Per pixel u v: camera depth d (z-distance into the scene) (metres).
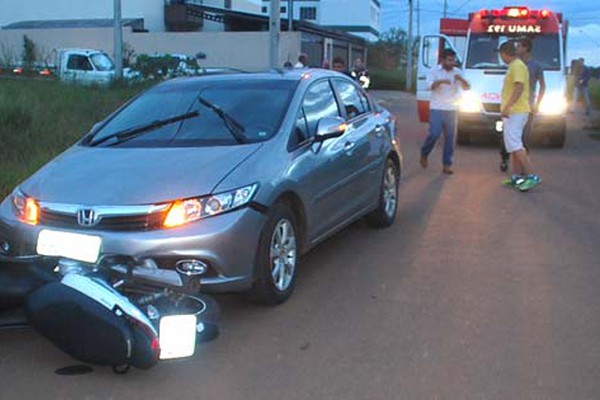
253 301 5.04
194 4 44.72
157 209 4.51
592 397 3.78
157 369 4.12
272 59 20.34
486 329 4.70
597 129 18.27
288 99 5.80
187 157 5.03
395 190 7.63
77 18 43.72
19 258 4.48
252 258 4.75
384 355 4.30
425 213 8.16
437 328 4.72
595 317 4.92
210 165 4.88
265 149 5.18
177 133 5.55
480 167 11.63
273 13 20.16
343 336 4.59
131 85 19.55
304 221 5.42
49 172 5.10
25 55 23.98
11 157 9.13
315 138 5.67
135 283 4.24
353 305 5.15
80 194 4.69
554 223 7.66
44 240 4.63
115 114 6.12
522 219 7.85
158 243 4.43
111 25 41.31
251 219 4.70
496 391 3.85
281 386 3.91
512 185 9.74
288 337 4.58
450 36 15.52
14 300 4.28
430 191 9.50
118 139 5.61
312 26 38.44
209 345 4.45
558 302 5.21
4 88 13.56
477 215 8.05
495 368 4.12
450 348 4.40
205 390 3.87
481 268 6.04
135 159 5.07
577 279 5.75
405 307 5.11
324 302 5.21
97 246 4.48
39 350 4.38
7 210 4.98
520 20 14.18
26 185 5.04
